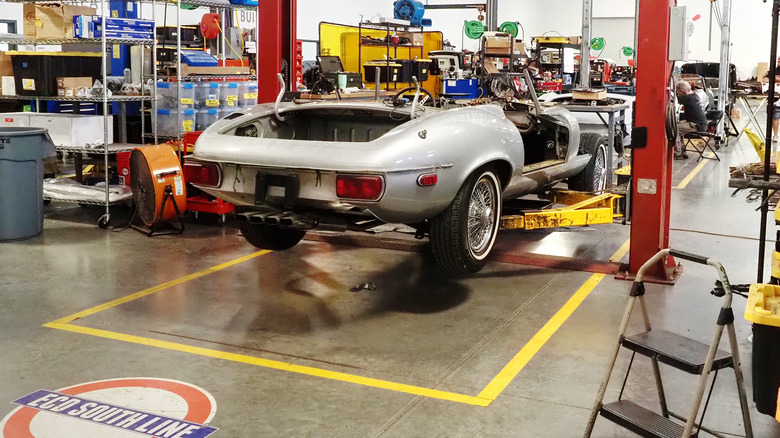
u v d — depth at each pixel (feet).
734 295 16.58
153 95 25.05
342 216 15.51
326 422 10.56
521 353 13.24
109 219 23.66
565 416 10.77
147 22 24.32
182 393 11.51
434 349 13.44
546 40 61.72
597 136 25.36
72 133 24.04
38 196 21.97
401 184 14.07
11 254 20.06
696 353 9.21
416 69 49.78
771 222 24.91
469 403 11.19
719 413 10.93
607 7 101.45
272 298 16.43
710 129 48.44
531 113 20.92
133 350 13.32
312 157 14.35
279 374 12.29
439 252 15.81
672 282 17.44
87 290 16.90
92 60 25.39
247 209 16.65
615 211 20.65
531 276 18.26
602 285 17.48
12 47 37.22
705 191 31.27
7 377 12.07
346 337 14.06
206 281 17.71
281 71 21.61
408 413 10.85
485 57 44.93
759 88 52.90
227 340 13.87
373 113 17.37
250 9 28.89
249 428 10.37
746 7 90.74
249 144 15.26
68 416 10.71
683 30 16.74
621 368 12.55
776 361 9.27
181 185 22.47
